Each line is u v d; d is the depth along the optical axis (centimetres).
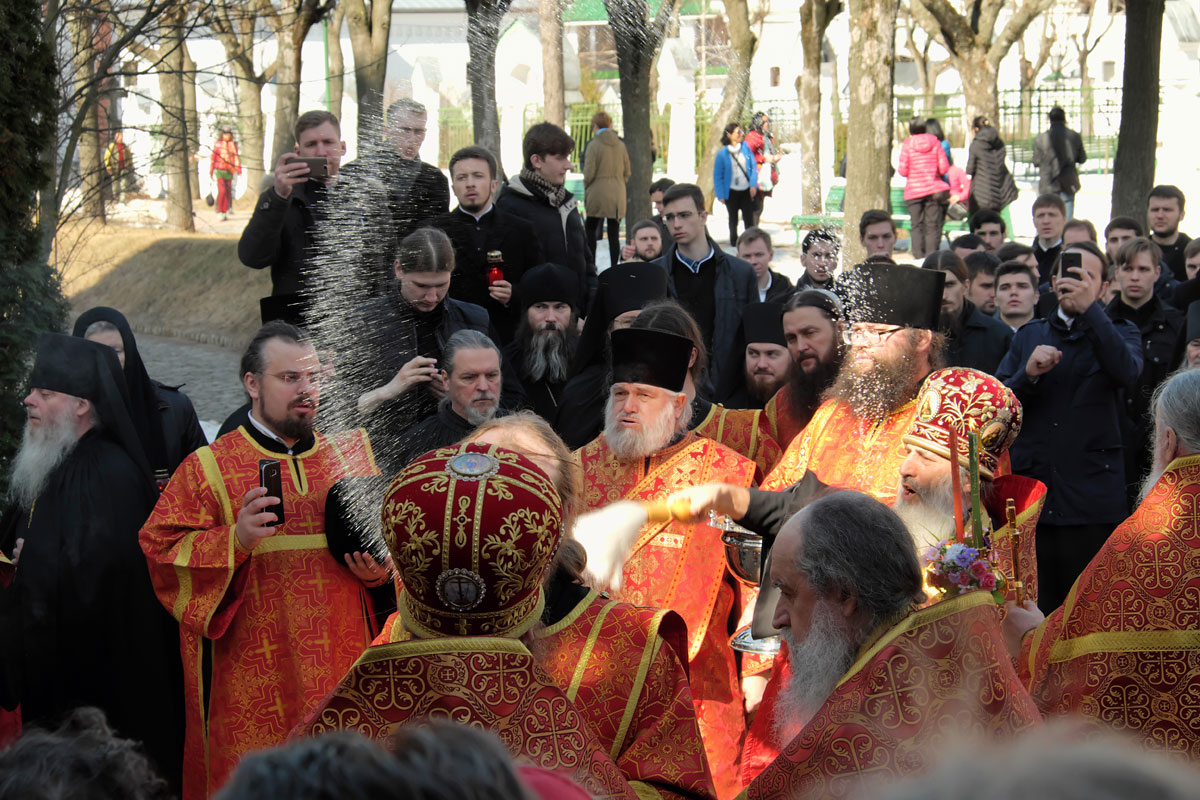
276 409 382
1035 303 664
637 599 338
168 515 377
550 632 238
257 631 371
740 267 623
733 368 513
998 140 1428
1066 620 278
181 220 2003
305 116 502
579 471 271
